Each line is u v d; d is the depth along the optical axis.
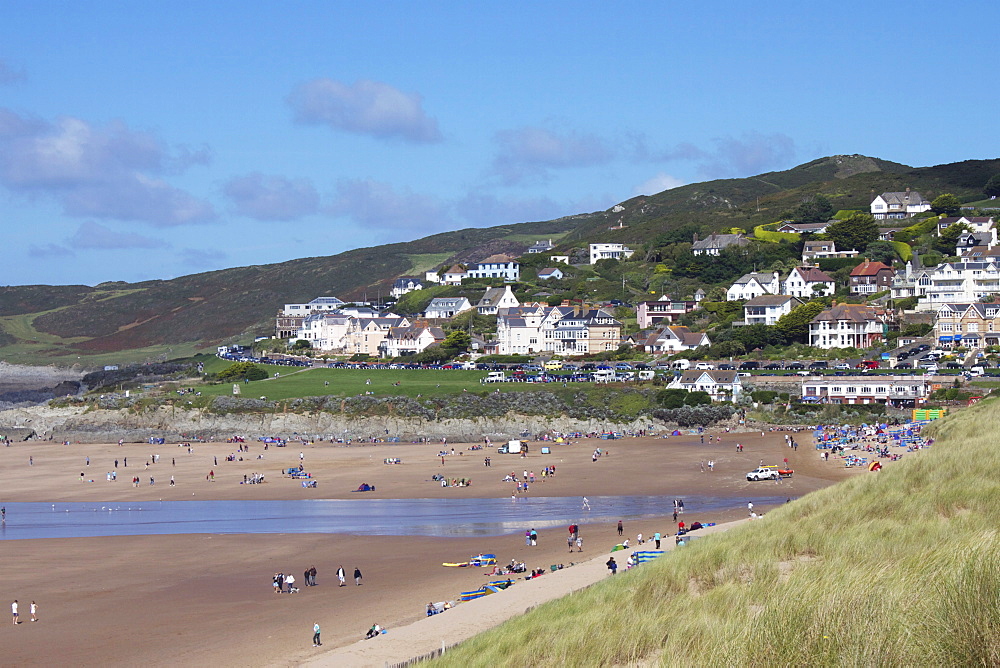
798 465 104.69
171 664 44.00
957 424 80.12
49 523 82.69
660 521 76.25
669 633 30.52
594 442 134.38
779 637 24.44
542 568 58.91
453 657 36.16
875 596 24.41
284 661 43.25
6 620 52.03
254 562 65.62
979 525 36.38
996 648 20.75
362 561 65.12
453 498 92.31
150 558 67.19
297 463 119.12
